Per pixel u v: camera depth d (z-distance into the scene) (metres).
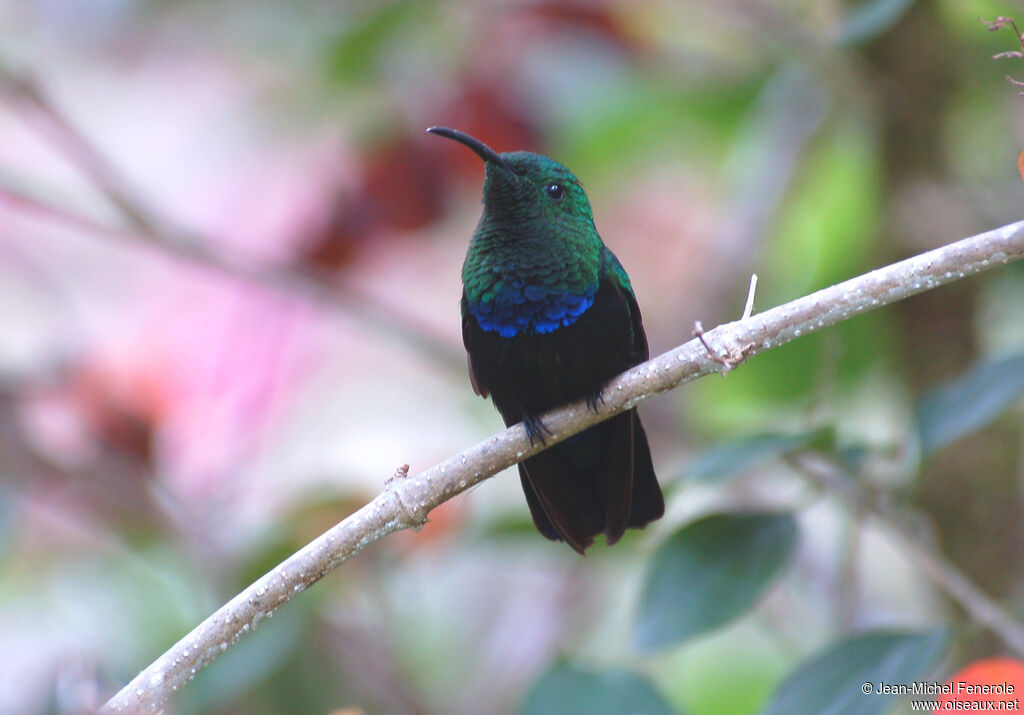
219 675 8.05
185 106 12.41
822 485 6.88
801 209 10.71
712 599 6.77
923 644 6.34
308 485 10.40
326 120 11.23
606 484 7.48
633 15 10.88
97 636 10.33
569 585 10.39
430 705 9.69
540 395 7.21
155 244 9.81
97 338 11.02
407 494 5.80
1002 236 5.24
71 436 9.70
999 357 6.62
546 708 6.95
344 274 10.72
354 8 10.78
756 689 10.02
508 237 7.20
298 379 10.61
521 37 10.79
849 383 10.08
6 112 12.59
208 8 11.67
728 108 10.98
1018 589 8.63
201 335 10.34
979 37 9.43
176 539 9.63
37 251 11.98
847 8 9.10
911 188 9.27
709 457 6.74
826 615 9.74
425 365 11.79
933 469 8.77
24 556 10.85
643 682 6.94
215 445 10.05
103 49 12.59
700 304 10.77
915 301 9.10
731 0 9.84
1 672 10.16
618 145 11.29
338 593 9.20
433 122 10.66
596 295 7.17
